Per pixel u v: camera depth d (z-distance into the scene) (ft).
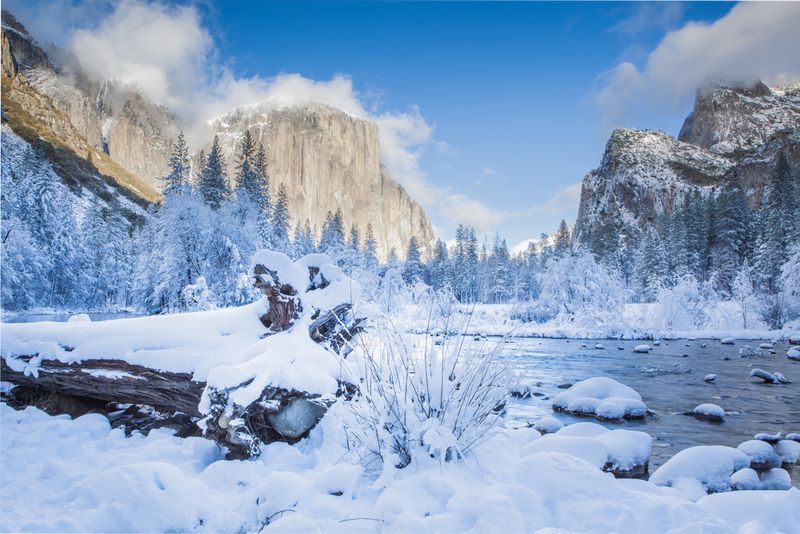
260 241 86.22
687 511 7.33
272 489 8.00
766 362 48.08
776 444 17.95
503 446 11.02
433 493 7.94
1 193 113.09
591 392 25.77
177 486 8.33
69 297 133.49
